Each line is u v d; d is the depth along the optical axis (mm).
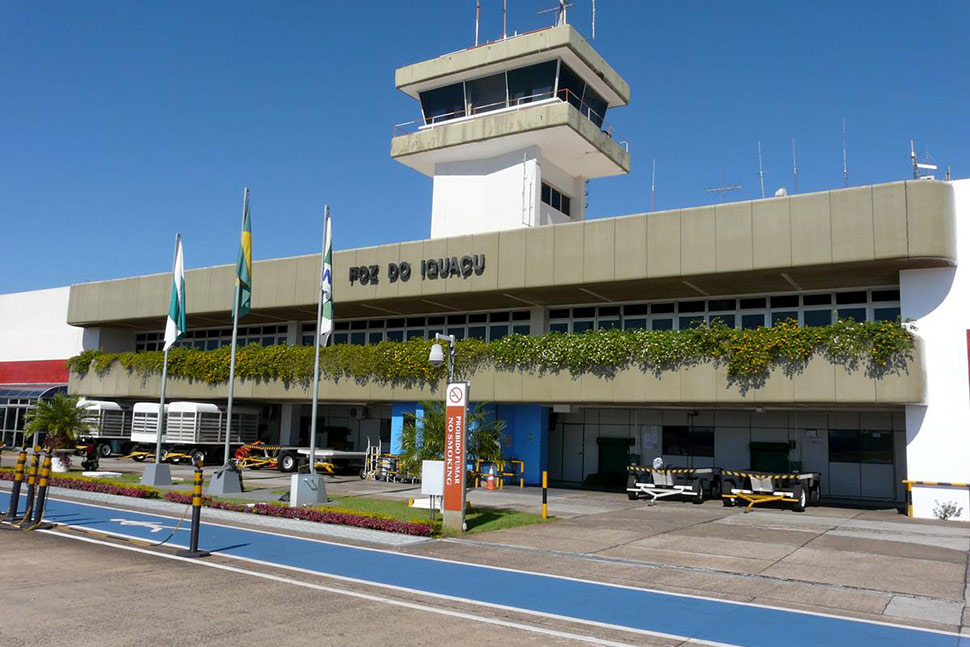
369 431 39562
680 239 25281
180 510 19812
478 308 33656
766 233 23844
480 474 30500
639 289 27938
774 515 22266
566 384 27656
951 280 22453
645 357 26062
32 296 48750
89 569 11883
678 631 9211
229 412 24891
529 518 20000
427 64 36188
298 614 9492
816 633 9195
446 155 36281
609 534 17531
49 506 19859
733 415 30297
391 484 30766
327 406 41188
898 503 26969
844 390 22750
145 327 44594
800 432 28984
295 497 21234
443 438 20281
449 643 8422
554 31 33062
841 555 14805
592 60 34594
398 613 9719
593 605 10500
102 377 42062
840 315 26453
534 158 34406
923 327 22703
